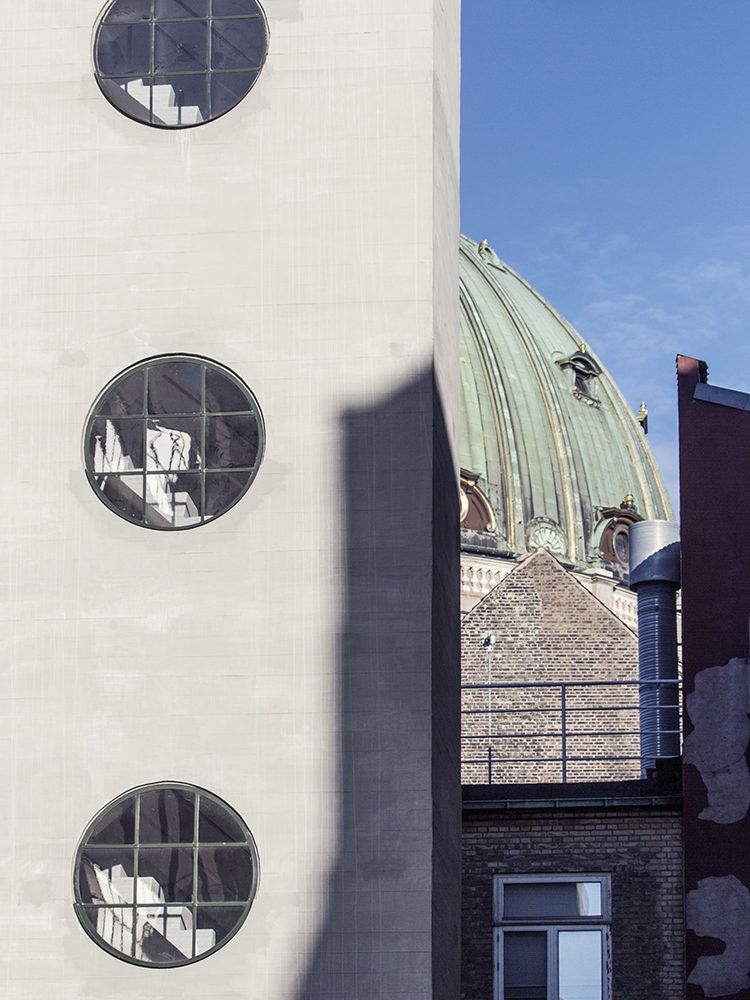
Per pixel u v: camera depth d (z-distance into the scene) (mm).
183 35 21062
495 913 26828
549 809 27125
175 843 18422
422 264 20078
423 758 18500
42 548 19406
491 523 68000
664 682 30359
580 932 26672
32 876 18422
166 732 18750
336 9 20953
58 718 18875
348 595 19062
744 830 26516
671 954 26391
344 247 20172
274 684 18812
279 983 17938
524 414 71812
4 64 21109
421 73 20719
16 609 19250
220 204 20422
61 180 20656
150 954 18125
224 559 19250
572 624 51062
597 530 70875
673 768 27375
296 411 19656
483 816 27281
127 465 19672
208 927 18156
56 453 19734
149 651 19016
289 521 19312
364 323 19906
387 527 19250
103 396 19906
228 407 19734
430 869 18172
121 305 20172
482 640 51031
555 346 76812
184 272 20219
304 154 20531
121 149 20703
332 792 18453
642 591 33562
